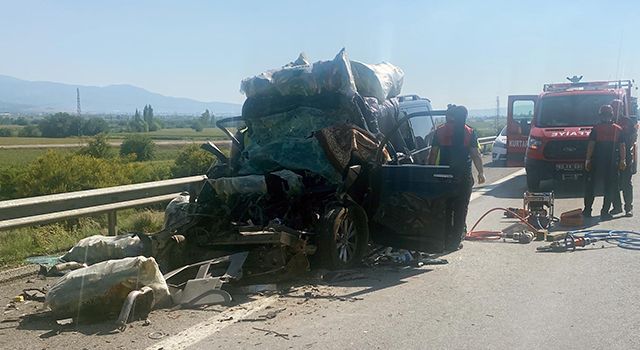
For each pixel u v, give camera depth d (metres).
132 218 11.49
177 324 5.84
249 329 5.70
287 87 8.68
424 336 5.50
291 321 5.94
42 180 17.14
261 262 7.36
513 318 5.99
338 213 7.73
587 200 12.01
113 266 6.09
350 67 8.84
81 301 5.93
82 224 10.84
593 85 17.44
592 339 5.38
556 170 15.15
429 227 8.06
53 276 7.73
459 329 5.68
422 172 8.06
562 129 15.56
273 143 8.77
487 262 8.40
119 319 5.76
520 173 20.20
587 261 8.34
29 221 8.35
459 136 8.05
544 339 5.39
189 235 7.71
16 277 7.66
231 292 6.94
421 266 8.25
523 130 21.69
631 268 7.89
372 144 8.48
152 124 144.38
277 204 8.20
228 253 7.61
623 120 12.24
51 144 75.19
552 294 6.79
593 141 11.77
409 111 11.78
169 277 6.72
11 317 6.14
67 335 5.59
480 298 6.69
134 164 21.61
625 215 12.06
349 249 8.08
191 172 22.06
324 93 8.69
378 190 8.25
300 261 7.43
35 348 5.27
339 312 6.22
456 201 8.03
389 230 8.31
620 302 6.45
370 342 5.36
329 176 8.39
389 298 6.71
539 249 9.12
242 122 9.39
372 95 9.26
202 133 112.62
